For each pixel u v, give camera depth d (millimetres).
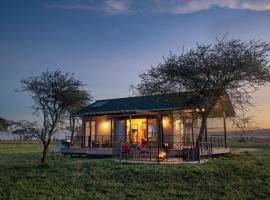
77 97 23328
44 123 19453
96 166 16594
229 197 11969
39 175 15078
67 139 27141
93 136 28078
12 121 18938
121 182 13672
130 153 19562
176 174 14414
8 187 13117
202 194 12242
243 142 48781
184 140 23562
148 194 12141
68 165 17344
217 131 26859
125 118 26469
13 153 29734
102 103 30891
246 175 15156
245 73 20078
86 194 12164
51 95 20344
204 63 20188
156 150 20000
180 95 21047
